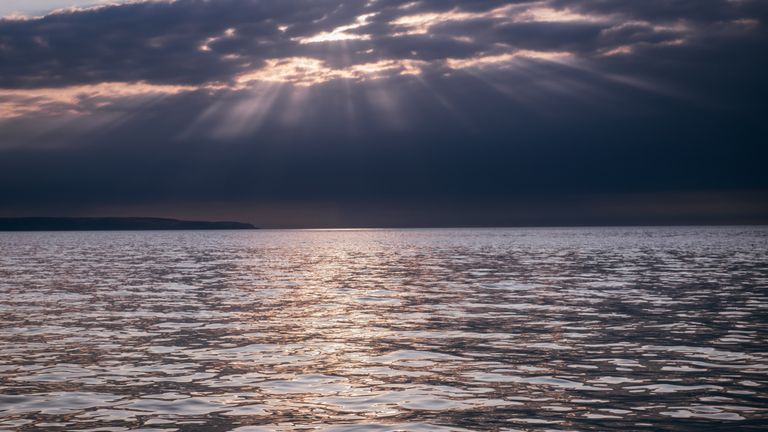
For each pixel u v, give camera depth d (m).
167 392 12.92
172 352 17.17
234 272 50.75
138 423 10.85
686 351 17.00
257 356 16.62
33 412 11.52
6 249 111.81
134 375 14.44
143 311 26.12
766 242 128.50
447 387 13.28
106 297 31.62
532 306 27.19
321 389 13.15
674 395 12.52
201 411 11.56
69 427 10.65
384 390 13.06
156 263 65.00
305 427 10.62
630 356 16.39
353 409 11.69
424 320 23.23
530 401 12.17
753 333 19.84
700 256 71.75
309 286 37.66
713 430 10.35
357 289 35.62
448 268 54.16
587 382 13.65
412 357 16.44
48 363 15.74
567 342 18.48
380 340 19.02
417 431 10.38
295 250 105.31
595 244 123.44
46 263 64.88
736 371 14.62
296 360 16.08
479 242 147.50
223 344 18.42
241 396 12.61
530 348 17.61
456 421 10.91
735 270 48.69
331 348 17.73
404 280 41.88
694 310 25.39
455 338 19.30
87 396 12.60
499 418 11.09
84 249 112.00
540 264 58.78
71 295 32.56
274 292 34.09
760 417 11.05
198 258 76.69
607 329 20.83
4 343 18.58
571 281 39.78
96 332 20.69
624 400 12.20
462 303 28.48
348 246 128.00
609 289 34.38
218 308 27.08
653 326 21.38
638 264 57.50
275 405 11.97
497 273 47.62
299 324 22.36
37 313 25.47
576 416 11.16
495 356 16.53
